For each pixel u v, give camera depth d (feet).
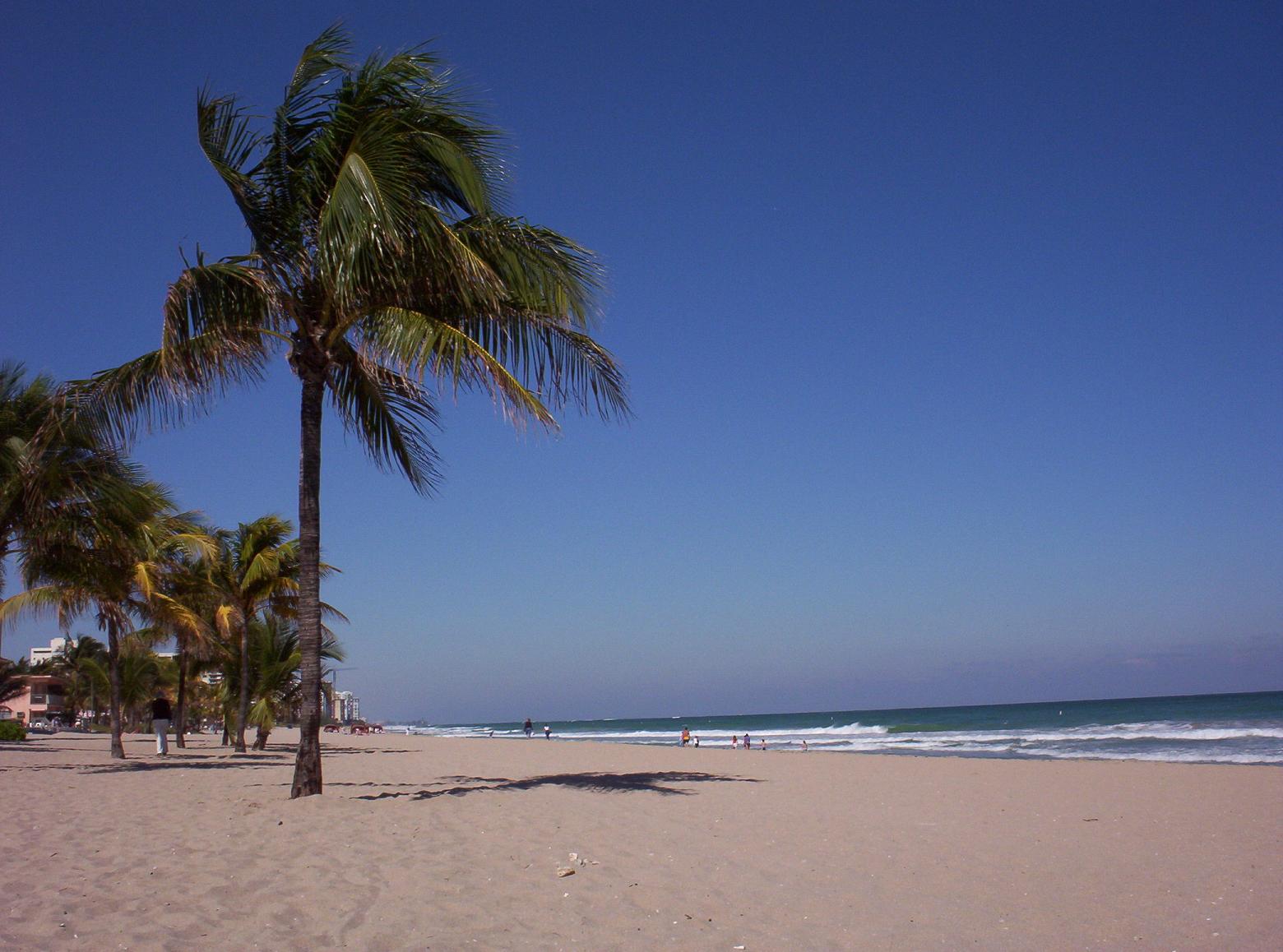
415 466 40.63
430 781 43.86
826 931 15.53
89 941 13.74
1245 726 143.74
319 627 33.04
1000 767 60.08
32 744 109.09
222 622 77.20
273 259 33.01
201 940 13.96
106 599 58.29
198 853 21.03
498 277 31.58
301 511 32.86
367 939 14.21
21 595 60.08
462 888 17.76
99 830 24.80
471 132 32.48
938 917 16.63
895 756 87.04
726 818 29.22
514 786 39.37
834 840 25.18
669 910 16.57
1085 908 17.61
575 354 35.47
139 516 52.85
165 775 47.57
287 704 93.86
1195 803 36.29
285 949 13.62
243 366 34.63
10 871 18.94
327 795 32.86
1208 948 15.08
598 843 23.20
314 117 32.14
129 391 32.71
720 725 445.37
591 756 82.12
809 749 125.18
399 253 29.76
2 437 48.26
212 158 31.30
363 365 35.86
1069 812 33.01
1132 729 150.20
